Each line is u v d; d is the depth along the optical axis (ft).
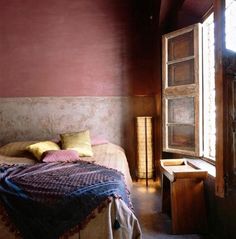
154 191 13.12
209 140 10.57
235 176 6.38
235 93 6.39
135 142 15.01
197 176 8.73
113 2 15.02
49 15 14.84
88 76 14.96
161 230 8.96
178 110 11.55
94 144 13.82
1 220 6.74
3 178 7.88
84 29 14.96
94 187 6.82
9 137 14.71
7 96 14.71
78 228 6.40
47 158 10.57
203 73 10.55
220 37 6.39
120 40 15.03
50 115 14.82
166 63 11.68
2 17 14.65
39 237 6.36
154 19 14.06
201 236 8.57
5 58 14.69
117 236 6.42
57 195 6.57
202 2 10.68
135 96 15.01
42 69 14.83
